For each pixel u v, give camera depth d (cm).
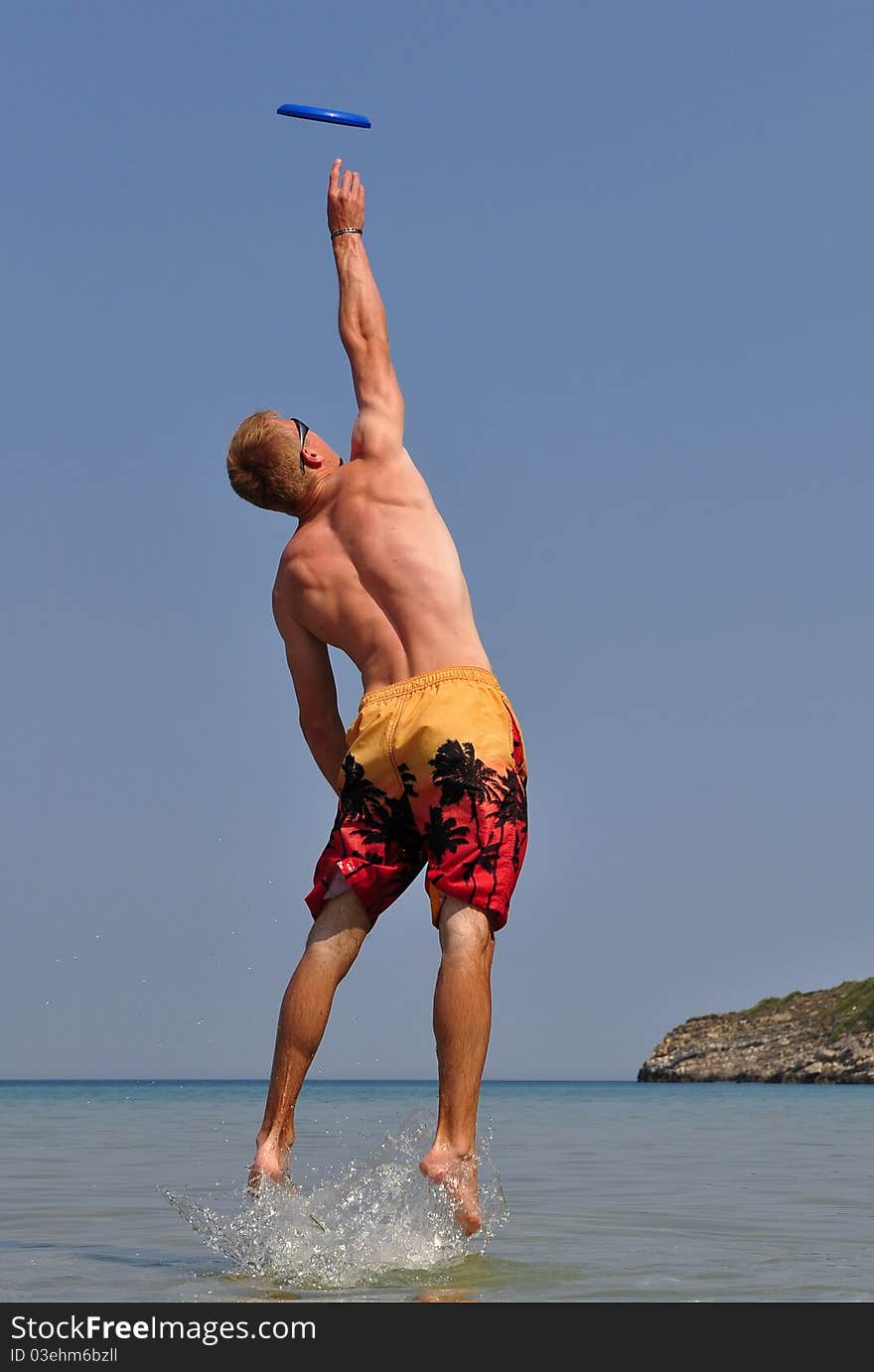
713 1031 5278
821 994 5228
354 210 454
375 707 405
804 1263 369
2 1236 427
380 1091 5969
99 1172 691
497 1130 1304
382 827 404
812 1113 1745
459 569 418
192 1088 6234
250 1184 377
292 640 436
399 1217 367
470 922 384
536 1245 405
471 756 391
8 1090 5941
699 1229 451
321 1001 396
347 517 423
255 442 431
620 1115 1745
